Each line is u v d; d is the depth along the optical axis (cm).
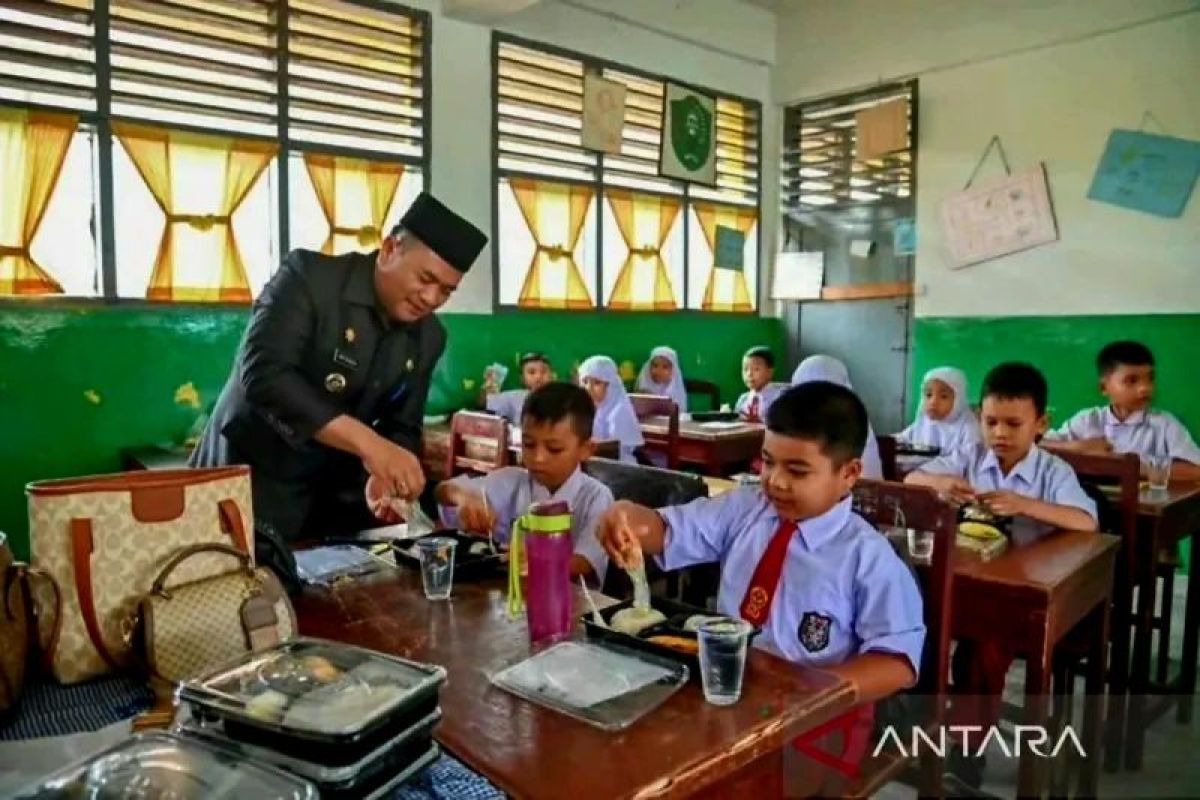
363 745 76
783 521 144
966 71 488
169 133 333
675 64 516
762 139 573
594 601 132
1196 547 260
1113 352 315
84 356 320
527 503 183
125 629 109
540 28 446
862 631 131
